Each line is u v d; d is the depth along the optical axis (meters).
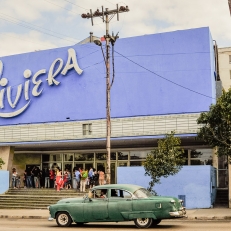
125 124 31.66
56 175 33.19
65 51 34.50
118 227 17.64
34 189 32.56
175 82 30.62
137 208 16.89
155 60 31.41
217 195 28.77
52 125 34.34
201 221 19.97
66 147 37.03
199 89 29.97
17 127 35.78
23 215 24.14
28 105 35.59
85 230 16.34
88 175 32.25
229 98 22.23
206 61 30.09
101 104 32.75
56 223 19.86
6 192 32.75
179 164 25.47
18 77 36.19
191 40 30.61
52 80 34.72
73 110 33.72
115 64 32.59
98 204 17.53
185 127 29.75
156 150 25.38
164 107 30.66
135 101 31.61
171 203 16.59
